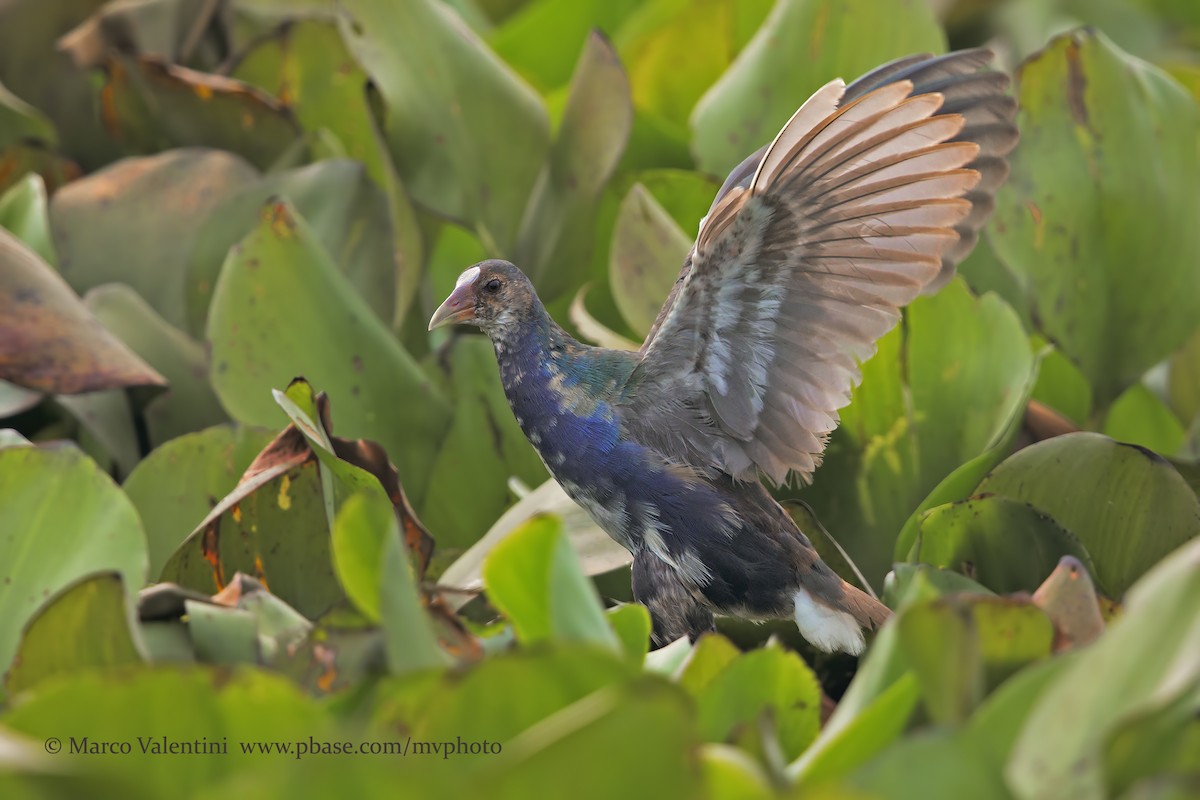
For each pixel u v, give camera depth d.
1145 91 11.32
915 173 8.36
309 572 9.12
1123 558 9.46
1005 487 9.45
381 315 12.24
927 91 9.48
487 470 10.92
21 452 7.80
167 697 5.67
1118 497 9.34
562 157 12.28
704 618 9.80
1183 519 9.24
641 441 9.58
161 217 12.49
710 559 9.52
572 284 12.45
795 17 12.50
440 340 12.67
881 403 10.48
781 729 6.77
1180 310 11.46
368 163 14.18
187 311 12.12
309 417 8.68
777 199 8.36
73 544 7.74
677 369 9.43
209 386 11.41
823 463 10.61
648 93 15.08
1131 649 5.74
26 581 7.69
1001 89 9.34
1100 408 11.70
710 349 9.26
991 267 12.29
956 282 10.30
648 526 9.63
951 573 8.41
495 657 5.71
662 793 4.99
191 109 13.48
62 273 12.32
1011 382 10.12
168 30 14.88
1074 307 11.45
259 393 10.41
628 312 11.62
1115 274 11.46
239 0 15.64
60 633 6.80
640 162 13.83
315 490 9.00
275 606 7.54
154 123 13.79
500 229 12.58
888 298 8.73
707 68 14.87
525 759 4.88
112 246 12.41
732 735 6.04
